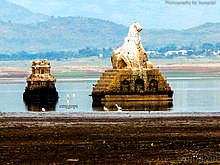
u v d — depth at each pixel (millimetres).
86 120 198875
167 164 126188
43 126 183375
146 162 128125
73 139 158125
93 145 148875
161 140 155625
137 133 167625
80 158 132875
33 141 155375
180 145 148125
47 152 140000
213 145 148000
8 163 128250
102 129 175875
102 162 128625
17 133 169125
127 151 140625
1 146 148375
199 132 168625
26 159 132125
